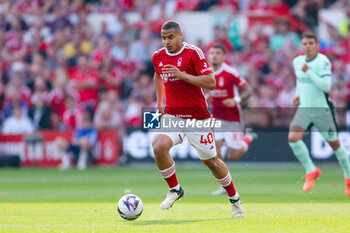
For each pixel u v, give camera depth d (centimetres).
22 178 4925
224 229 1970
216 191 3578
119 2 7756
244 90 3847
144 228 2011
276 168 5825
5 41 7538
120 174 5262
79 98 6531
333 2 7331
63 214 2483
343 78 6284
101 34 7381
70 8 7800
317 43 3456
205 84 2272
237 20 7031
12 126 6531
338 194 3425
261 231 1920
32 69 6994
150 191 3741
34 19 7762
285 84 6388
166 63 2356
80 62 6606
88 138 6238
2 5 7881
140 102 6506
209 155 2311
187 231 1930
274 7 7156
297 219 2248
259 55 6769
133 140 6319
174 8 7494
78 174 5309
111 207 2773
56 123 6644
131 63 7019
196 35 7119
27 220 2273
